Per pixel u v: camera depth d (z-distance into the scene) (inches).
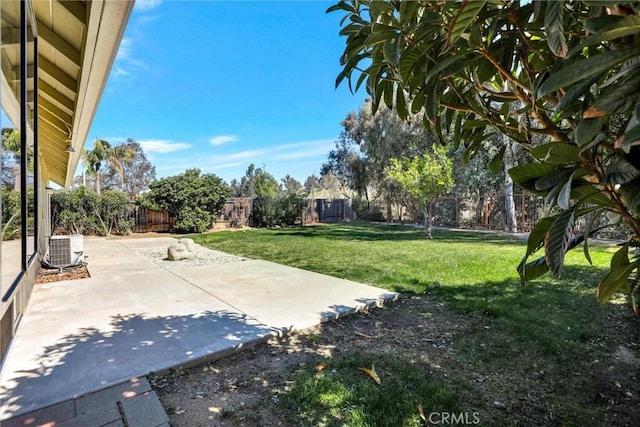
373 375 96.6
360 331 132.4
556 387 90.8
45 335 124.0
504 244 383.9
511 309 151.9
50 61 137.5
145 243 456.8
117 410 79.9
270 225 725.3
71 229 563.2
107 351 110.3
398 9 53.5
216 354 109.0
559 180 36.7
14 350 110.7
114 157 1095.0
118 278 224.4
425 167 426.9
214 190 652.1
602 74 31.0
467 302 164.1
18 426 73.5
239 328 130.9
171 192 613.6
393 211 770.8
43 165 286.7
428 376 96.1
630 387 90.5
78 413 78.5
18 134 100.5
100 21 84.9
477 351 112.0
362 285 201.8
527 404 83.4
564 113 42.4
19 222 108.6
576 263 247.3
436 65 46.3
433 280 210.7
